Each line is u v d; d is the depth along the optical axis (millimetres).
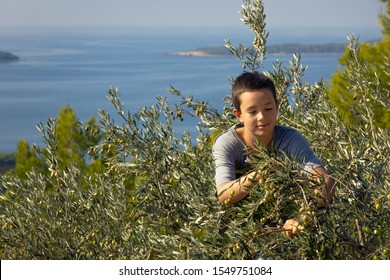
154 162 4941
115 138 4941
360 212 3604
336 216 3664
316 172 3506
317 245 3578
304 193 3383
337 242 3678
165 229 5020
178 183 5055
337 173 3680
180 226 4980
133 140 4930
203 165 5082
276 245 3695
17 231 5188
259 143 3445
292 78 5641
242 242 3617
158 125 4992
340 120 5266
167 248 4254
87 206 5293
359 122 5305
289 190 3461
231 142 3809
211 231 4051
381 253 3598
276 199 3559
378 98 5406
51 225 5270
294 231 3480
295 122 5273
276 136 3768
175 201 5016
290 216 3590
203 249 3928
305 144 3701
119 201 5188
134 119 4965
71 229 5297
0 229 5207
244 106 3648
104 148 5059
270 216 3578
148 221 5055
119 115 4973
